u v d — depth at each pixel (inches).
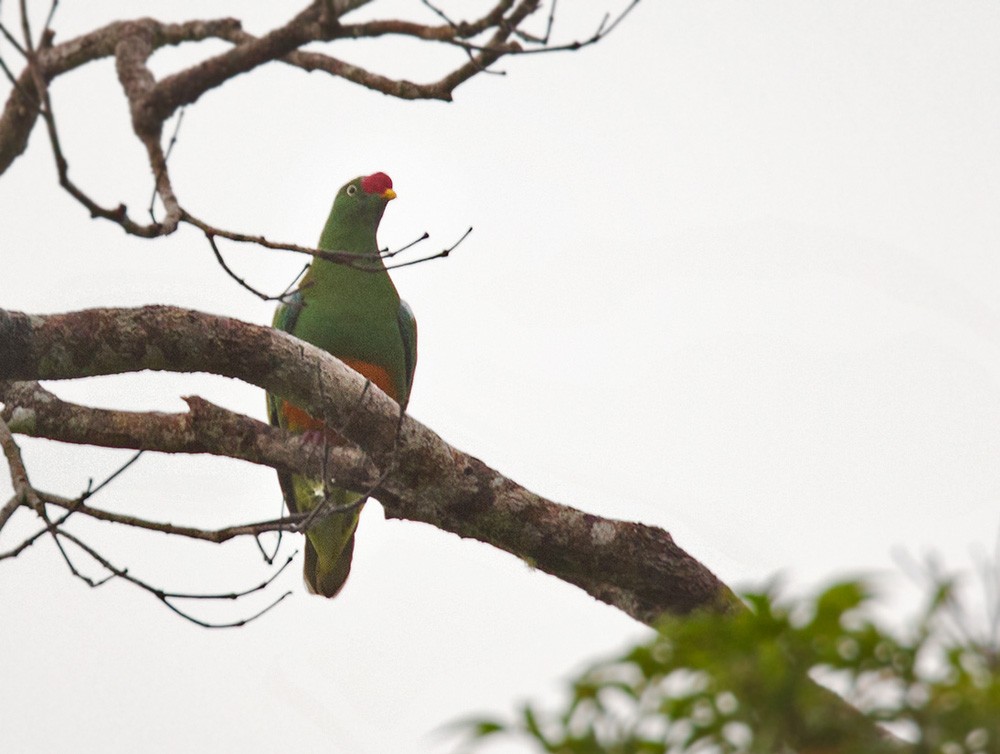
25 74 500.4
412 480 414.9
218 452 419.8
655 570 405.7
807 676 175.6
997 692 163.5
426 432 414.0
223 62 452.4
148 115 465.4
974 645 171.8
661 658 176.4
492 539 420.5
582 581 416.8
